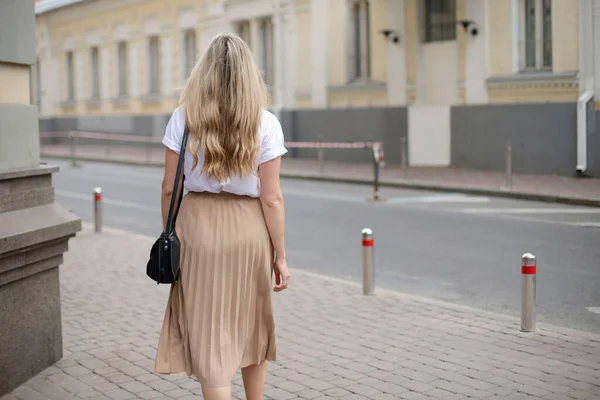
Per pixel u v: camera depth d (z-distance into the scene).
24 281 4.98
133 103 35.47
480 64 20.30
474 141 20.31
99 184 19.69
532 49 19.27
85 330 6.33
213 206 3.57
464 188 16.58
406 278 8.67
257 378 3.81
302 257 9.97
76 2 38.16
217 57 3.51
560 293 7.80
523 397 4.76
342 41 24.52
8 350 4.82
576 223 12.18
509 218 12.84
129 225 12.98
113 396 4.82
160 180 20.67
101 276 8.54
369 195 16.56
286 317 6.75
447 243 10.71
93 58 38.66
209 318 3.54
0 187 4.73
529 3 19.22
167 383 5.06
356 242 10.97
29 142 5.12
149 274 3.60
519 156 19.19
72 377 5.14
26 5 5.09
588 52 17.45
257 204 3.63
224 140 3.46
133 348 5.81
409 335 6.15
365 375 5.20
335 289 7.82
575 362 5.43
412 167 21.56
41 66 42.19
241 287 3.56
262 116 3.55
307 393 4.87
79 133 38.47
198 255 3.54
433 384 5.01
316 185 18.91
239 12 28.59
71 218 5.29
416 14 22.05
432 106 21.27
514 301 7.59
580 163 17.62
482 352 5.68
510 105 19.31
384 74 23.25
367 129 23.30
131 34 35.34
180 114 3.60
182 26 32.03
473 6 20.30
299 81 26.22
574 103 17.89
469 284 8.32
